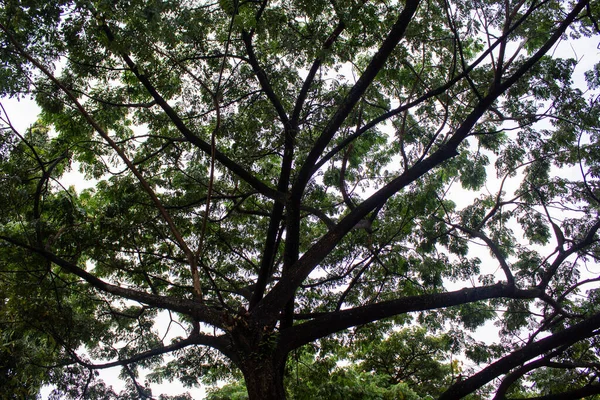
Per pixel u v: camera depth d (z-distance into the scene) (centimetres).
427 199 1077
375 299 1185
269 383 735
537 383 1204
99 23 779
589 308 1092
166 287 1217
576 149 1070
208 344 890
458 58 1088
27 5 766
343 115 873
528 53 1023
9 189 902
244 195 1134
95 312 1202
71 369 1070
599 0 970
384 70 1023
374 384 1848
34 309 924
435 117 1137
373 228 1217
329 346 1273
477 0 968
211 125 1132
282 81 1089
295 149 1098
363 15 869
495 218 1161
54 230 952
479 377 856
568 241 1007
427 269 1116
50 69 904
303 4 913
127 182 1138
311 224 1377
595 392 838
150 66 1009
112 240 1016
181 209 1174
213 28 990
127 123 1162
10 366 973
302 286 1165
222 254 1249
